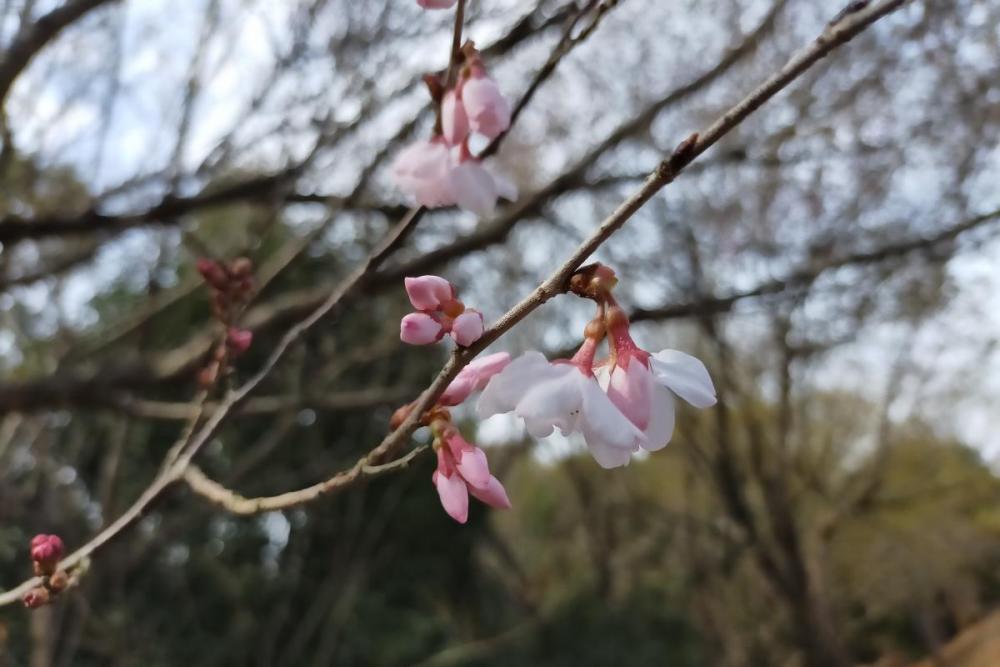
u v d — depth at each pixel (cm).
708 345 687
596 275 114
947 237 331
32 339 596
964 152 440
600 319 113
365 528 862
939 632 1039
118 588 549
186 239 414
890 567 980
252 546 821
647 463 1130
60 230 390
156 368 454
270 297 600
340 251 652
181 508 710
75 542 530
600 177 403
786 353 620
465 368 122
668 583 1062
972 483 943
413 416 118
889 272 464
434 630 897
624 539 1073
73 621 515
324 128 336
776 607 831
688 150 96
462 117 121
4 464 542
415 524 913
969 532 1001
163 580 747
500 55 262
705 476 775
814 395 853
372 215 390
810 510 909
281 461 780
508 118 120
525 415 104
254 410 441
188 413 435
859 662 1020
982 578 1030
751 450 714
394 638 849
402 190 125
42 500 534
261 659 763
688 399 109
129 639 639
